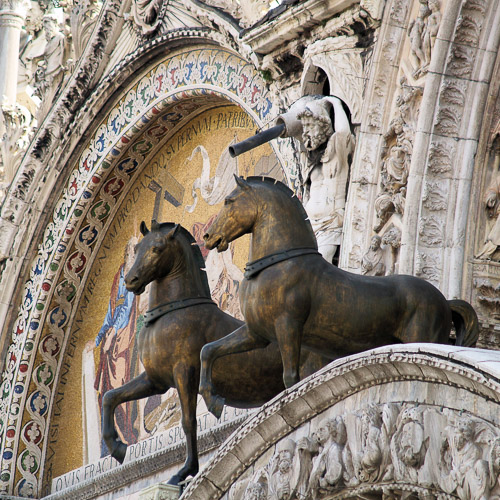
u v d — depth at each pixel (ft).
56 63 177.68
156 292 110.63
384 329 91.91
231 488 92.53
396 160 110.01
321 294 92.02
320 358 102.12
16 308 183.01
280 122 120.47
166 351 108.37
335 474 82.53
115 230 176.76
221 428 135.64
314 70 123.13
